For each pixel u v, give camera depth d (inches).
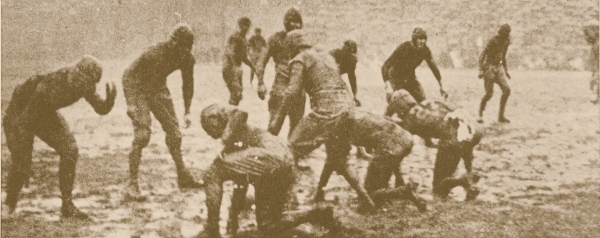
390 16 1264.8
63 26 1153.4
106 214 267.4
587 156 403.2
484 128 504.1
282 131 462.0
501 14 1267.2
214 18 1179.9
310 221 239.9
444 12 1253.7
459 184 293.0
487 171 356.8
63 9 1154.7
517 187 323.0
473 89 810.2
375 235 242.4
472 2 1267.2
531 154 403.9
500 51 527.8
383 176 275.7
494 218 268.4
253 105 615.2
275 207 238.7
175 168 350.6
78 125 493.4
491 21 1269.7
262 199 238.7
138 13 1194.0
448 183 293.0
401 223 257.3
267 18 1153.4
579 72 1185.4
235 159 235.8
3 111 526.9
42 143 411.8
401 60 362.3
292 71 286.2
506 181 335.3
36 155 375.6
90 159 368.5
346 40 329.1
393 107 304.5
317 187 295.7
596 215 275.7
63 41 1159.0
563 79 1004.6
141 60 293.9
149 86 298.8
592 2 1259.8
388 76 362.0
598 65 728.3
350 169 272.8
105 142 425.4
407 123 301.9
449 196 301.3
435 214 270.4
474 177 293.4
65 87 258.4
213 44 1182.9
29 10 1138.0
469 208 281.4
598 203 294.0
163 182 319.9
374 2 1259.8
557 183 334.3
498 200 297.6
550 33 1263.5
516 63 1258.6
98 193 297.1
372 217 264.4
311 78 283.4
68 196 264.1
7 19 1122.7
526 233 249.6
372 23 1254.3
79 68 257.9
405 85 366.6
